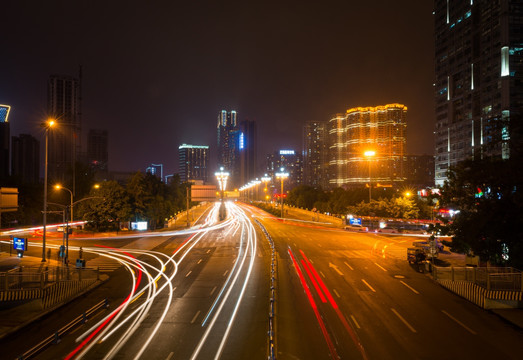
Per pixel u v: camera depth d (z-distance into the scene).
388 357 15.80
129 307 23.19
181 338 17.92
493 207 25.86
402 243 50.09
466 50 105.56
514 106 90.25
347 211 85.31
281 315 21.11
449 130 113.31
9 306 22.91
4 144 160.75
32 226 80.75
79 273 28.20
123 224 70.62
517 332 18.81
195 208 152.75
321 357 15.73
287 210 117.00
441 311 22.03
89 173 106.06
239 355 15.95
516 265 25.94
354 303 23.39
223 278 30.59
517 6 91.31
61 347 17.16
